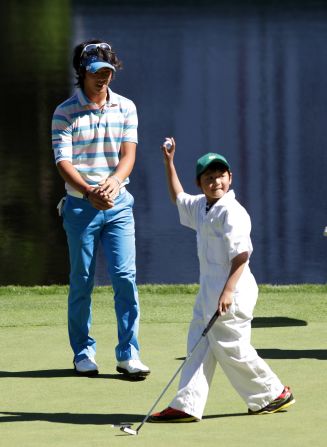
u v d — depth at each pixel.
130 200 26.45
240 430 20.59
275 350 27.16
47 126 110.44
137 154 97.62
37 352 27.75
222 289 21.47
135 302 25.92
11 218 73.69
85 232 26.09
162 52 167.62
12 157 94.75
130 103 26.45
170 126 113.75
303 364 25.70
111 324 30.92
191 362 21.78
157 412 22.34
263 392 21.77
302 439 19.70
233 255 21.16
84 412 22.52
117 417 22.09
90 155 26.08
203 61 158.38
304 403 22.47
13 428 21.28
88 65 25.45
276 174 89.75
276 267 62.44
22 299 35.09
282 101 125.88
